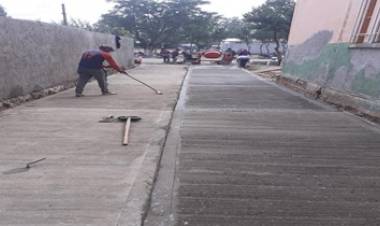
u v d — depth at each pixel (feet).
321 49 34.76
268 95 33.78
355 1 29.96
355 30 28.45
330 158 15.35
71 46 41.04
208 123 21.53
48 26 34.68
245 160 14.99
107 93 33.24
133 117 22.06
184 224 10.03
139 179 12.88
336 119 22.89
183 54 99.50
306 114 24.52
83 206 10.89
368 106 23.84
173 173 13.57
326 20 35.42
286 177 13.28
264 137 18.43
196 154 15.70
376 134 19.15
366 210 10.89
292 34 46.32
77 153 15.71
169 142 17.44
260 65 94.48
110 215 10.37
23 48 29.43
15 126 20.42
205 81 46.85
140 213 10.50
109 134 18.80
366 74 25.29
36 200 11.24
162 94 33.40
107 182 12.62
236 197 11.66
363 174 13.64
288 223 10.12
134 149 16.31
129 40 74.54
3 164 14.32
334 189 12.31
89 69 31.99
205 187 12.37
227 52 100.73
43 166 14.12
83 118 22.61
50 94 33.73
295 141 17.75
